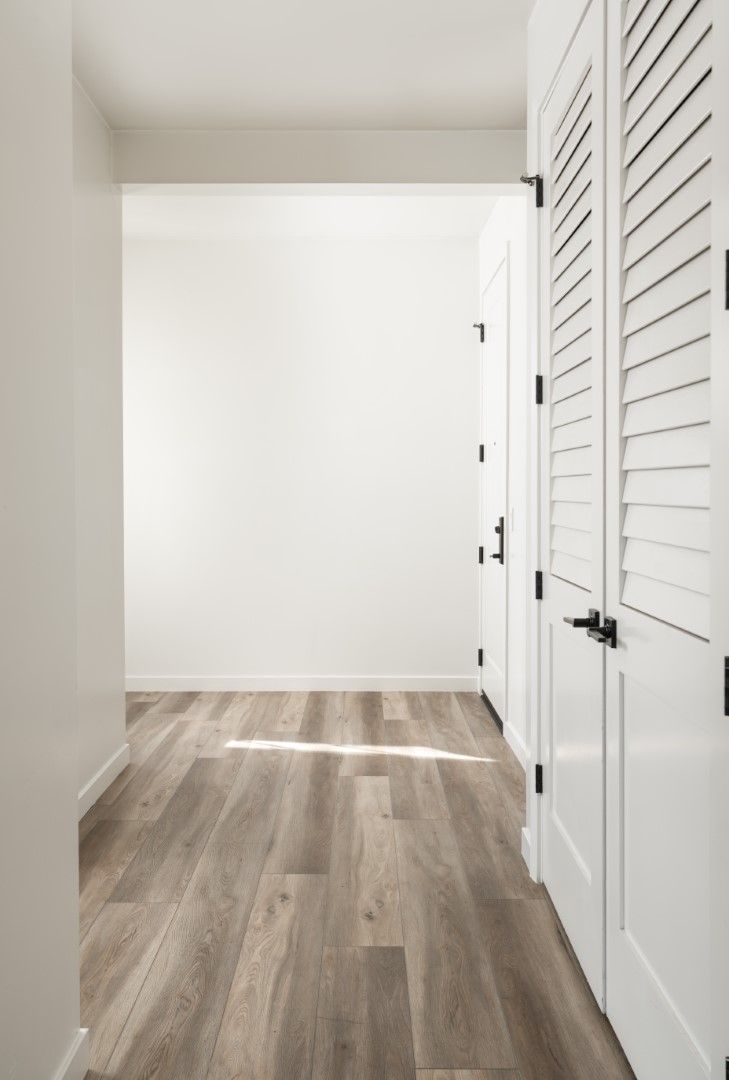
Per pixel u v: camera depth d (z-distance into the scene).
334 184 3.46
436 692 5.01
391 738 4.05
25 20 1.44
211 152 3.45
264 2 2.53
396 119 3.36
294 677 5.04
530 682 2.55
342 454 5.00
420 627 5.04
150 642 5.05
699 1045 1.31
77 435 3.04
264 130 3.44
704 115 1.23
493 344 4.49
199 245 4.95
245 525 5.02
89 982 1.98
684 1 1.32
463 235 4.90
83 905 2.37
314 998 1.92
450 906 2.36
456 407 4.98
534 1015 1.86
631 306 1.62
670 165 1.40
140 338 4.97
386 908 2.35
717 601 1.19
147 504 5.02
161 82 3.04
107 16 2.60
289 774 3.52
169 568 5.04
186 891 2.45
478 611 5.01
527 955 2.10
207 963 2.06
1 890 1.34
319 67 2.93
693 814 1.34
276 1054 1.73
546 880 2.44
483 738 4.06
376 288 4.96
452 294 4.96
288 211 4.45
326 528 5.02
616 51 1.67
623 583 1.69
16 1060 1.39
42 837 1.51
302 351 4.98
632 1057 1.65
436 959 2.08
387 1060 1.71
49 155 1.55
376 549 5.02
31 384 1.47
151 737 4.08
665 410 1.44
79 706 3.06
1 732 1.35
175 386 4.98
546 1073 1.67
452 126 3.42
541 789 2.49
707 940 1.29
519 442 3.78
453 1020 1.84
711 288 1.21
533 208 2.46
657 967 1.51
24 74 1.44
